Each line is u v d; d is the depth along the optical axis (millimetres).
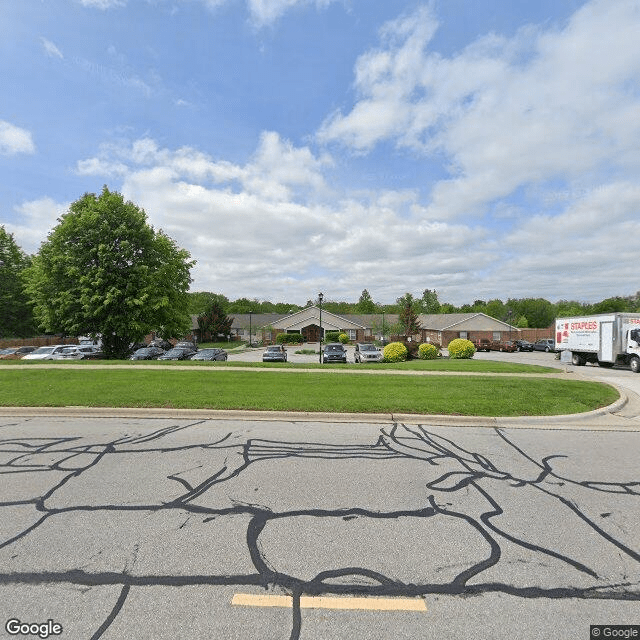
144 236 24000
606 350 19562
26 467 5059
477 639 2322
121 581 2816
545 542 3371
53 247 22906
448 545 3309
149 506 3965
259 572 2928
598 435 6805
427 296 69812
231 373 12875
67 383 10617
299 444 6121
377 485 4535
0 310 38188
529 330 49500
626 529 3604
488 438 6559
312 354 37406
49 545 3260
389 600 2645
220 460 5348
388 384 10852
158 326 25609
